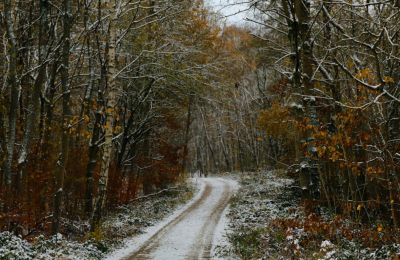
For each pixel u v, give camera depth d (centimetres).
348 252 1082
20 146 1591
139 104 2788
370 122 1233
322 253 1094
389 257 986
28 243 1302
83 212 2072
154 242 1639
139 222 2131
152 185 3572
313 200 1653
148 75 2373
